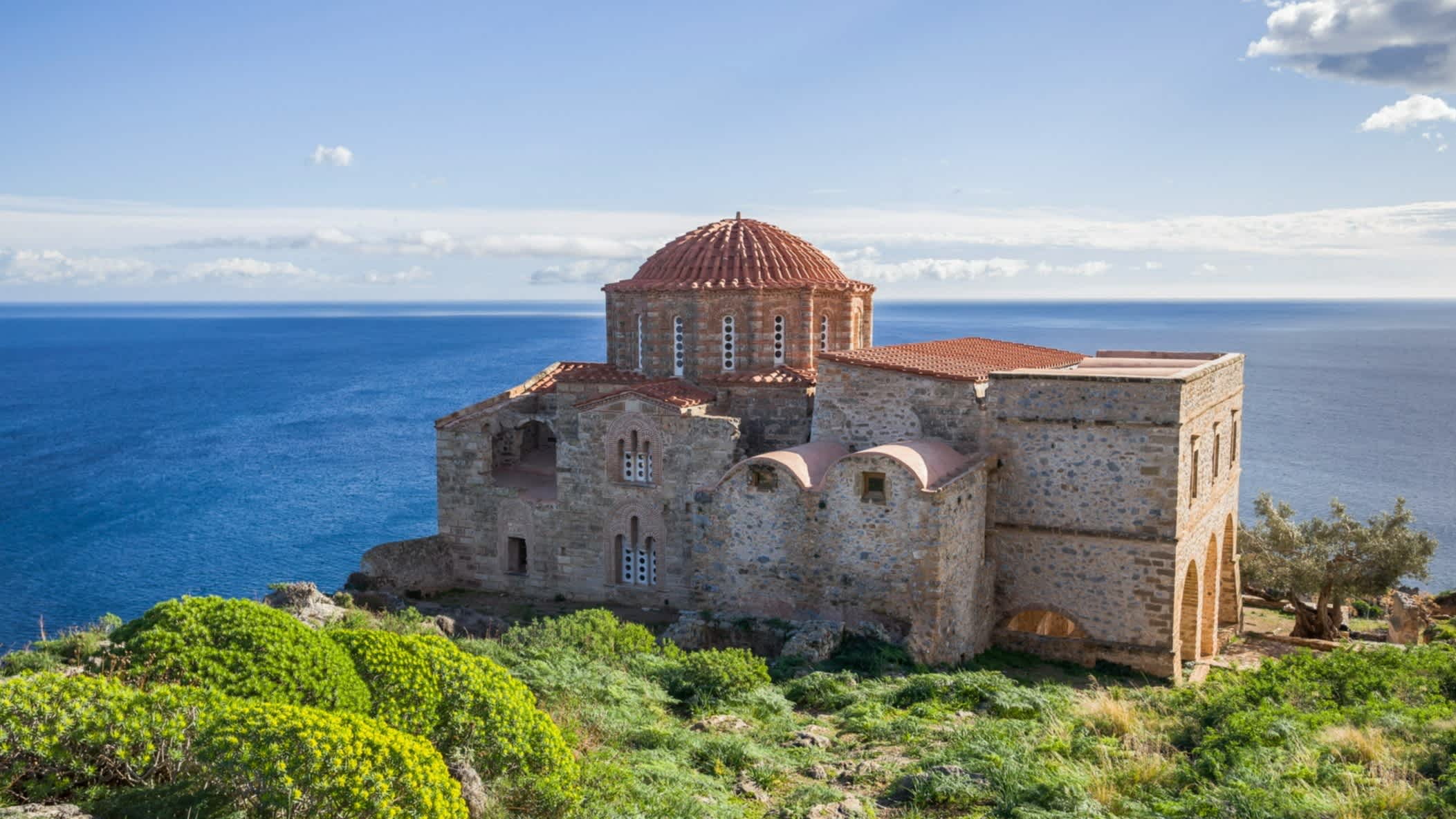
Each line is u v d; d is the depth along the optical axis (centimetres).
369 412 16062
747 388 3834
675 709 2288
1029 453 3238
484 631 3164
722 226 4312
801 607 3138
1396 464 11762
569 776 1558
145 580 6406
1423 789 1611
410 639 1680
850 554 3058
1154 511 3056
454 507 4147
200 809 1248
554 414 4353
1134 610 3106
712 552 3262
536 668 2209
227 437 13338
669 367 4050
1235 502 4038
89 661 1961
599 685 2177
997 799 1673
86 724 1315
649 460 3756
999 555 3312
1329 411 16862
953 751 1895
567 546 3931
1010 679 2641
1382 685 2330
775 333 4031
